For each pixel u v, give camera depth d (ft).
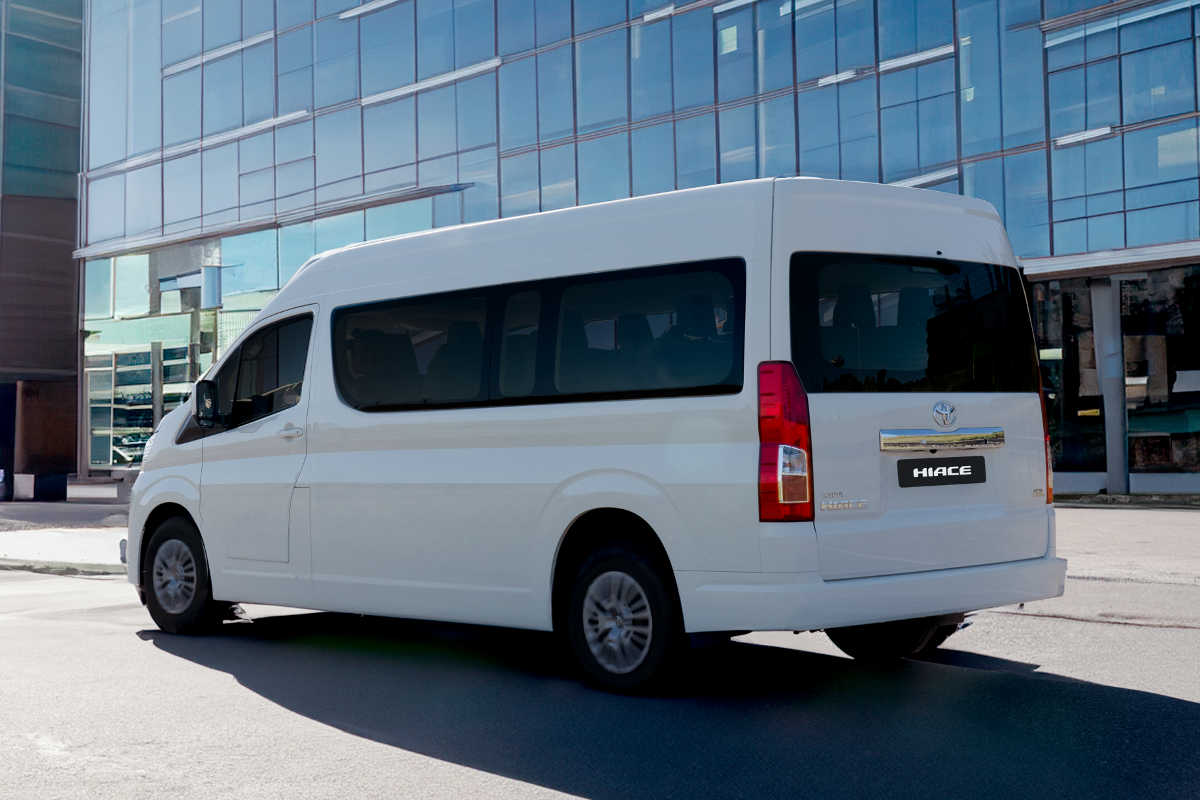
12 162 147.74
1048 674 21.84
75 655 25.30
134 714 19.56
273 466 26.55
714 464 19.53
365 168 111.96
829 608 18.90
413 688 21.56
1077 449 86.84
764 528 18.95
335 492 25.22
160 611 28.66
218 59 123.03
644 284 20.95
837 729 17.90
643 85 97.60
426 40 108.37
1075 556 43.34
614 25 98.68
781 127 92.22
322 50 115.03
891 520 19.76
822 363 19.48
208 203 123.85
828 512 19.16
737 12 93.81
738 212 19.99
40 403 148.46
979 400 21.09
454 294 23.82
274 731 18.33
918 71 87.97
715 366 19.81
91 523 80.43
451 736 17.90
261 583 26.68
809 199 19.92
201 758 16.76
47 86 150.61
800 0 91.56
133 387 130.52
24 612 32.73
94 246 134.00
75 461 150.30
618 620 20.81
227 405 28.04
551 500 21.59
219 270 122.83
